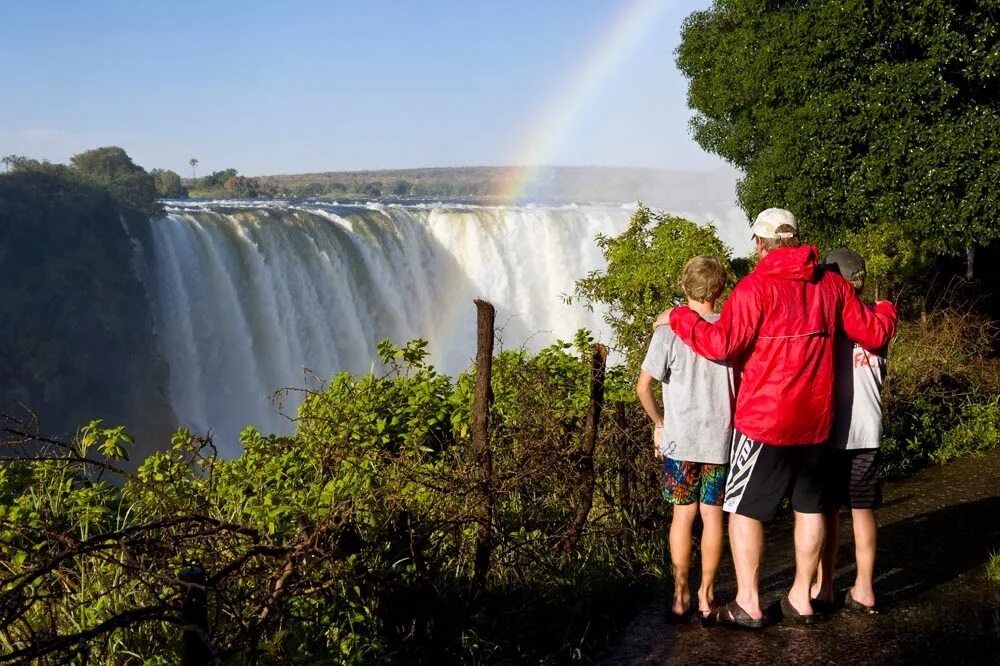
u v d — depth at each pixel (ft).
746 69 49.55
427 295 114.32
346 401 18.48
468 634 13.50
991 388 34.55
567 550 16.26
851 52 43.60
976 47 41.47
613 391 20.18
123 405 103.35
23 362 107.96
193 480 16.08
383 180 602.44
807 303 13.65
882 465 27.12
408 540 13.10
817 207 46.26
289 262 103.71
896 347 34.73
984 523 20.26
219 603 10.77
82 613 11.35
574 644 14.17
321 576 11.92
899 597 15.66
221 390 105.29
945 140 41.63
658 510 18.97
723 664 13.38
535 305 117.91
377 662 11.84
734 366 14.35
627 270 35.63
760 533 14.34
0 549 12.41
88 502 14.14
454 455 16.37
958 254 50.52
